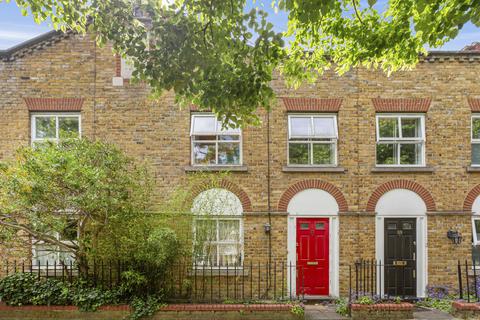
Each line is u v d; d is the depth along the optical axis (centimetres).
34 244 916
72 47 1133
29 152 884
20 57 1124
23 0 734
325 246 1120
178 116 1134
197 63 637
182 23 645
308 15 648
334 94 1146
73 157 857
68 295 899
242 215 1112
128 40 661
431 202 1126
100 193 868
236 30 642
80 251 924
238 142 1145
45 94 1121
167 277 966
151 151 1123
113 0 656
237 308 902
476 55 1154
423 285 1112
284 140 1134
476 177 1141
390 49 831
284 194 1120
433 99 1151
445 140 1144
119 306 891
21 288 919
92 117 1124
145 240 895
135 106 1130
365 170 1133
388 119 1161
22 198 848
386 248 1123
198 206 1055
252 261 1104
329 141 1149
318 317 921
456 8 629
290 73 849
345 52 878
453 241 1116
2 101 1113
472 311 908
